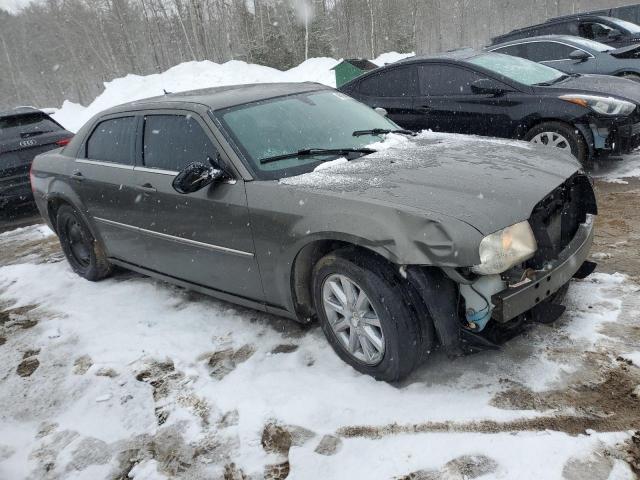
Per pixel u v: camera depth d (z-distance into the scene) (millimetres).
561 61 8625
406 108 6969
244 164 3398
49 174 5137
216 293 3912
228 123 3631
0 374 3783
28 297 5055
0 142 7711
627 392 2646
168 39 53125
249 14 42250
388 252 2645
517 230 2643
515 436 2465
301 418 2830
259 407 2969
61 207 5125
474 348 2758
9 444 3053
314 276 3152
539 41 8875
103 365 3654
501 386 2814
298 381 3141
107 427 3055
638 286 3570
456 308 2738
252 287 3535
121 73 49125
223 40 48906
